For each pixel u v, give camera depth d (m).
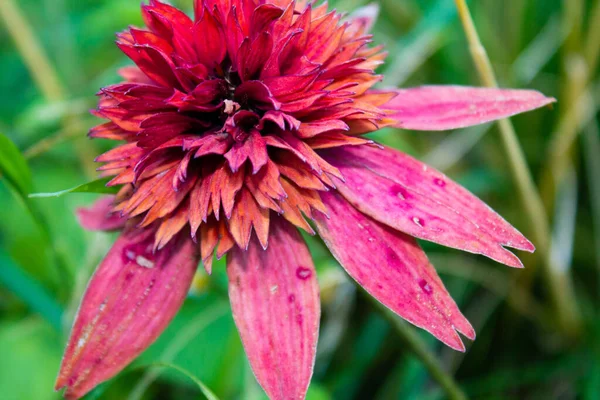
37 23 0.44
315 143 0.24
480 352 0.34
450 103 0.25
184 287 0.24
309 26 0.24
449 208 0.24
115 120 0.24
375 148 0.25
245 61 0.24
